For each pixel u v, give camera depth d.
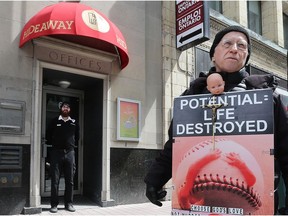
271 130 1.65
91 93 7.56
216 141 1.78
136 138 7.38
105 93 7.03
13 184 5.63
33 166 5.86
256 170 1.65
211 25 9.64
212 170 1.76
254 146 1.68
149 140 7.71
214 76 1.85
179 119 1.92
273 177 1.61
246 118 1.73
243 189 1.67
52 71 6.49
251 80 1.94
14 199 5.63
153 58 8.08
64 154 6.05
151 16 8.17
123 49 6.43
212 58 2.13
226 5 11.17
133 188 7.28
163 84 8.12
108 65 7.11
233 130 1.75
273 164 1.62
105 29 6.07
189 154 1.84
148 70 7.94
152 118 7.85
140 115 7.51
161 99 8.10
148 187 2.08
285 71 12.91
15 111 5.77
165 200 7.59
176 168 1.87
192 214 1.78
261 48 11.72
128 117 7.28
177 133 1.91
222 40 2.01
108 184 6.84
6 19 5.86
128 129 7.25
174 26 8.55
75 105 7.88
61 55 6.43
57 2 6.59
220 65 1.99
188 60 8.73
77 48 6.57
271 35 12.87
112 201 6.85
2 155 5.57
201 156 1.81
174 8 8.63
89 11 6.01
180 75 8.48
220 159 1.75
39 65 6.15
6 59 5.77
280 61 12.66
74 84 7.46
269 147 1.64
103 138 6.96
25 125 5.86
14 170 5.68
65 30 5.58
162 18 8.37
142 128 7.61
